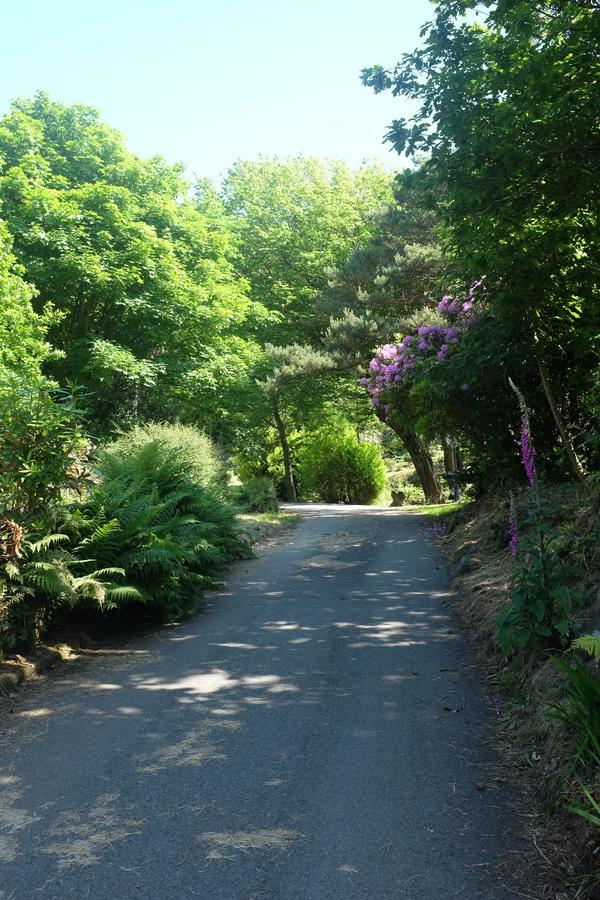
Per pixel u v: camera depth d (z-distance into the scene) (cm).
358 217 3216
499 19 823
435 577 1045
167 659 691
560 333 1089
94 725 522
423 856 345
